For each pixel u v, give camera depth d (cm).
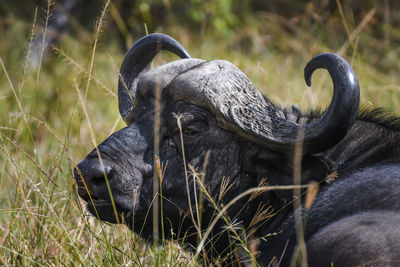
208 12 4006
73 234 1577
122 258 1452
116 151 1293
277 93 2761
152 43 1504
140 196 1315
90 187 1287
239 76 1341
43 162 2041
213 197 1318
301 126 1220
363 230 1056
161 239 1400
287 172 1256
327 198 1209
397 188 1151
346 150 1323
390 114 1399
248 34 3841
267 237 1288
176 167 1314
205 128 1312
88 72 1666
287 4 4062
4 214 1727
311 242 1108
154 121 1334
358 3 3731
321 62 1193
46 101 2672
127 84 1524
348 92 1148
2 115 2470
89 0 3959
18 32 3659
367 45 3422
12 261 1421
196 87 1305
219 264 1340
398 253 984
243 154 1304
